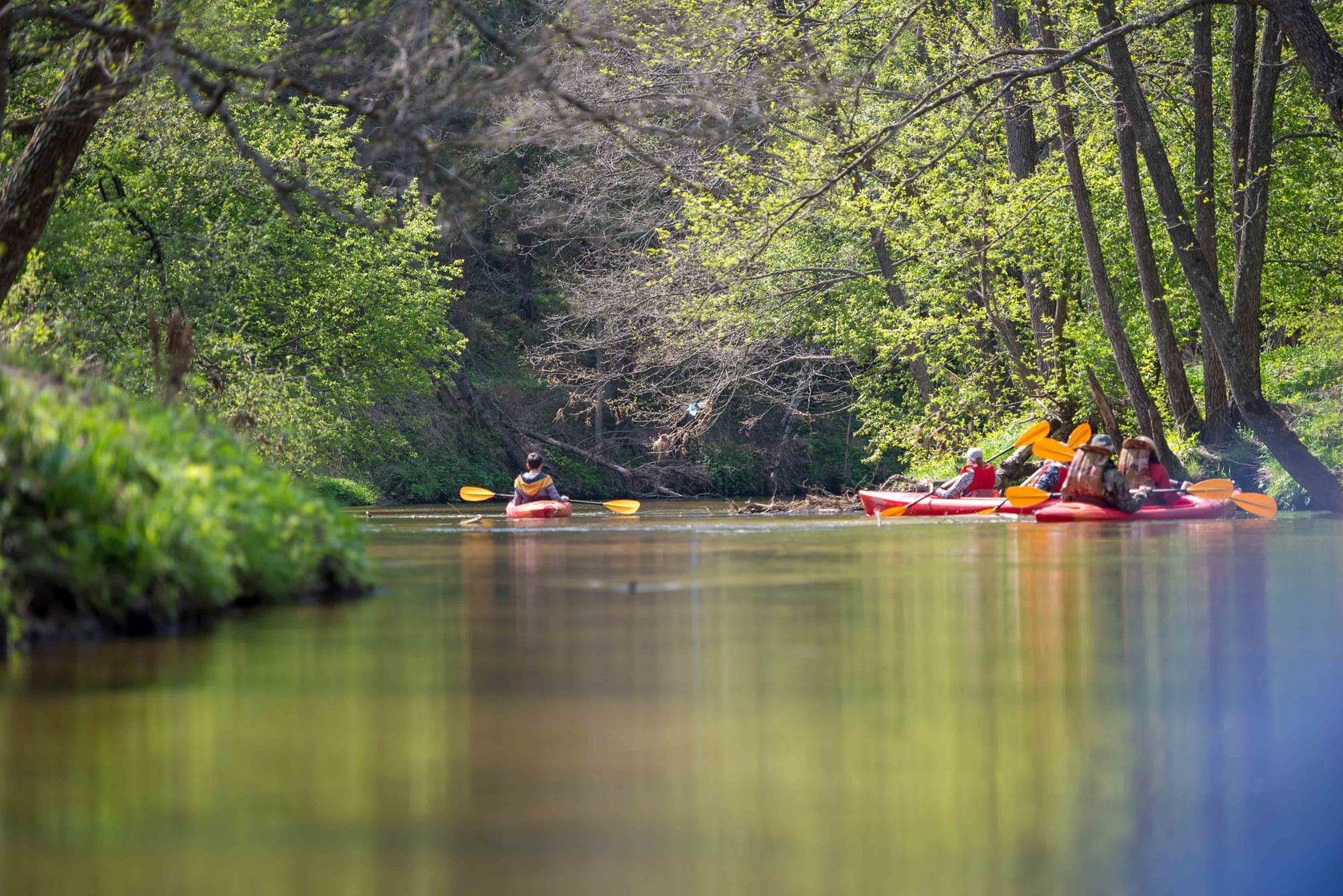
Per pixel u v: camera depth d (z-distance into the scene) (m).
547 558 38.56
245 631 20.12
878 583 29.02
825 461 150.12
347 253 100.50
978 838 9.48
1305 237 93.75
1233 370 70.88
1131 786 10.97
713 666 16.92
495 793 10.58
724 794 10.57
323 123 96.19
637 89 69.38
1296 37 55.03
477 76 35.16
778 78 53.88
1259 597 25.92
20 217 43.38
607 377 115.88
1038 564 34.91
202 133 85.12
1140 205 77.31
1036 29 80.50
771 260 98.25
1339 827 9.78
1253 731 13.09
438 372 108.56
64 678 15.77
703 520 70.81
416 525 65.38
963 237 85.25
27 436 18.70
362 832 9.48
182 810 10.03
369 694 14.94
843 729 13.08
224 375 78.75
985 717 13.74
